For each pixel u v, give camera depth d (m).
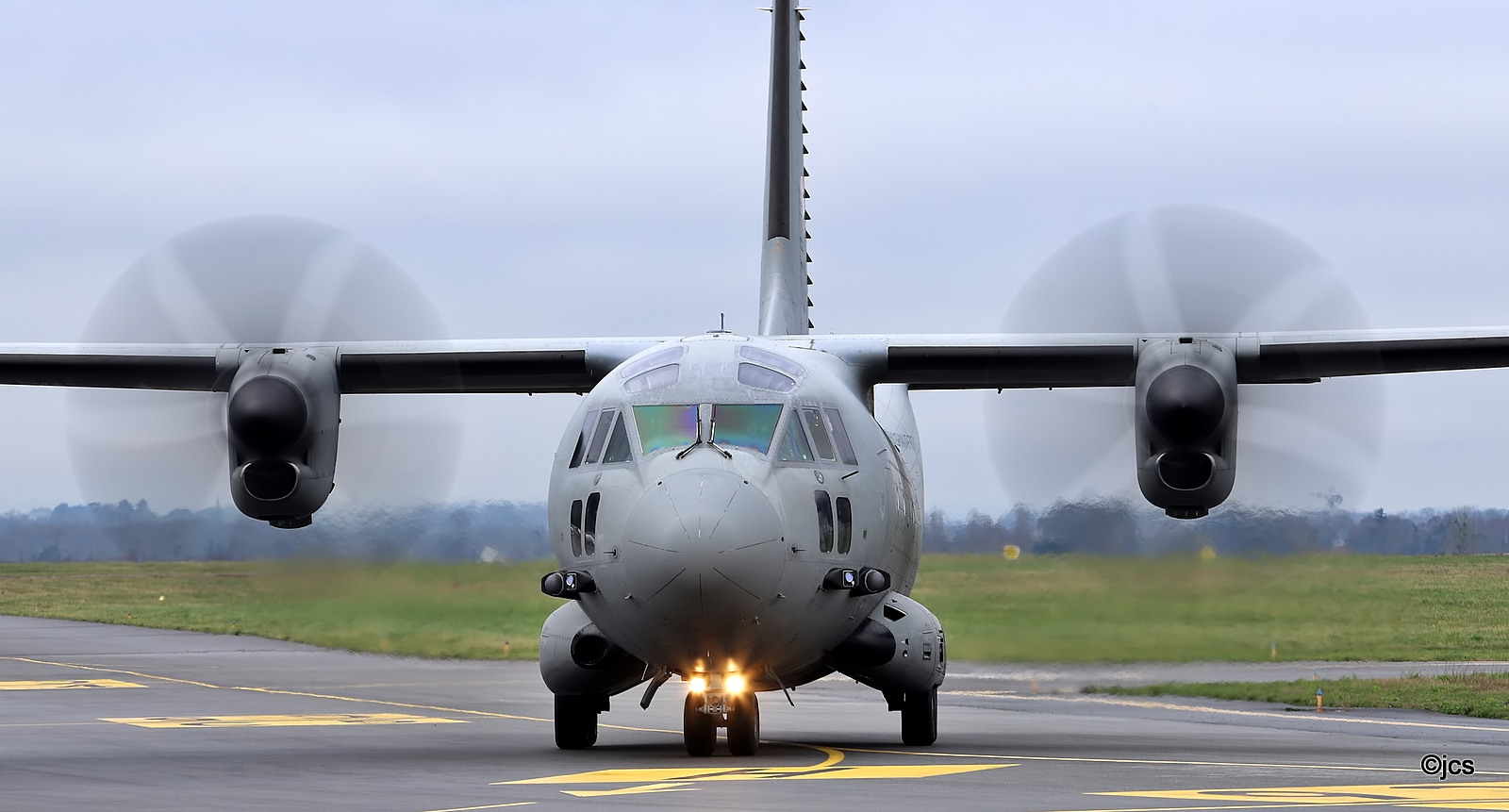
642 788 45.72
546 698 94.25
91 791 46.12
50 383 71.50
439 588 135.50
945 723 77.81
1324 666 115.19
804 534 54.47
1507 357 65.94
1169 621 121.31
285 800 43.47
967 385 70.00
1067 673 110.00
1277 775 49.44
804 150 84.75
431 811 40.59
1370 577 155.62
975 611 126.94
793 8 82.94
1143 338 65.88
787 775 49.41
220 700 92.12
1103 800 42.41
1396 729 72.69
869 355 66.62
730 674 55.12
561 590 56.06
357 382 70.00
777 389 57.41
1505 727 74.00
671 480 53.34
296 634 157.12
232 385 66.88
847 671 61.22
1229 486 63.94
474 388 71.44
